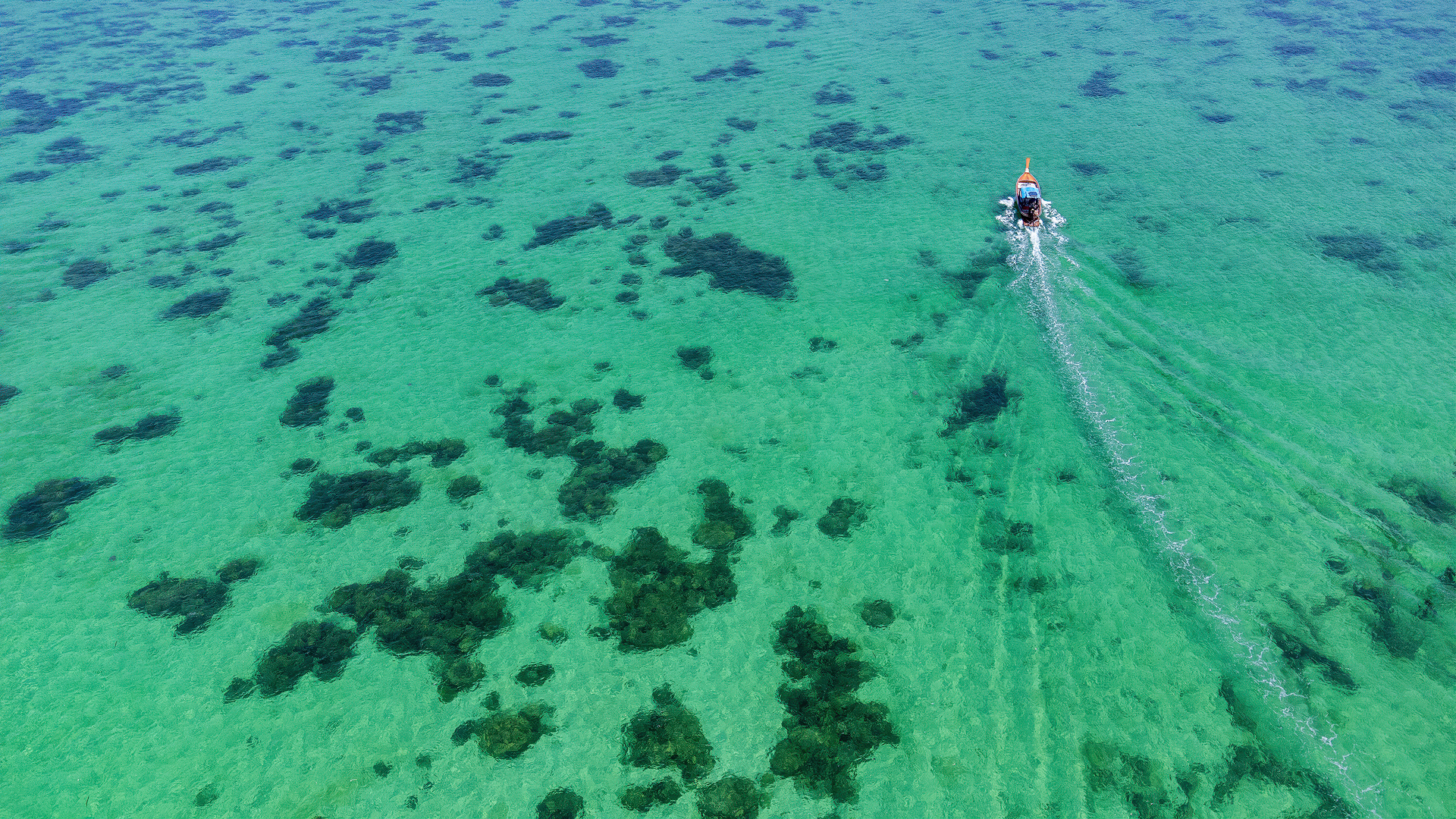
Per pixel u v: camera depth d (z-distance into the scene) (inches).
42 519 1184.2
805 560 1098.1
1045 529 1109.7
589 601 1059.9
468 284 1675.7
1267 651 946.7
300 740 911.0
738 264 1710.1
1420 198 1784.0
